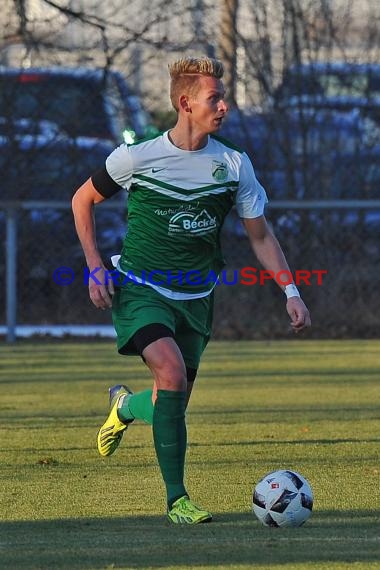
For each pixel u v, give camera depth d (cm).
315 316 4378
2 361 3738
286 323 4359
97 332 4328
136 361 3750
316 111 4466
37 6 4344
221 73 1677
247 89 4438
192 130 1680
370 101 4481
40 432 2462
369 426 2536
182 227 1689
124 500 1769
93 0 4381
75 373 3459
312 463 2094
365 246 4394
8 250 4206
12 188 4375
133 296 1695
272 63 4444
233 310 4359
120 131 4406
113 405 1911
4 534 1515
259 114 4438
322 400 2941
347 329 4366
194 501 1758
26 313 4406
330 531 1527
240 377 3372
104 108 4397
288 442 2323
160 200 1686
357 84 4478
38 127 4375
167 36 4397
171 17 4400
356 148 4484
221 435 2412
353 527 1554
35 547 1426
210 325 1784
